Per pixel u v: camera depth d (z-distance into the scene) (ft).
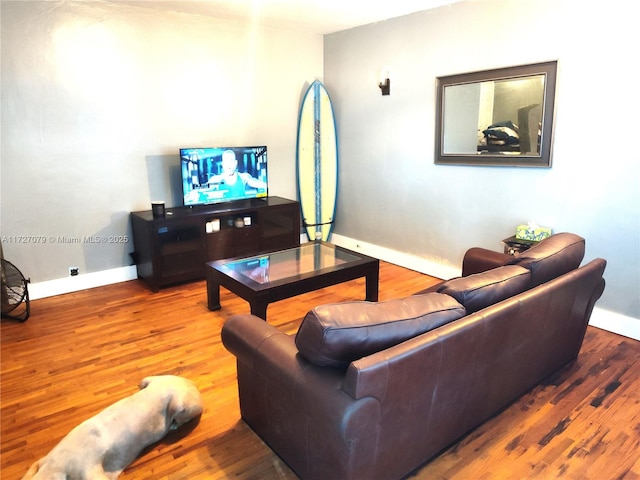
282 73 15.69
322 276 10.05
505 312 6.06
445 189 13.20
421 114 13.43
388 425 5.15
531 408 7.38
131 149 13.16
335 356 5.01
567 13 9.80
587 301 8.20
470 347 5.69
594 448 6.48
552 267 7.46
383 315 5.26
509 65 10.95
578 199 10.27
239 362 6.68
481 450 6.44
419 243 14.33
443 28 12.37
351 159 16.28
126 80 12.71
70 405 7.58
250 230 14.37
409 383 5.10
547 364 7.92
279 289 9.36
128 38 12.54
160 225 12.39
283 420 5.89
